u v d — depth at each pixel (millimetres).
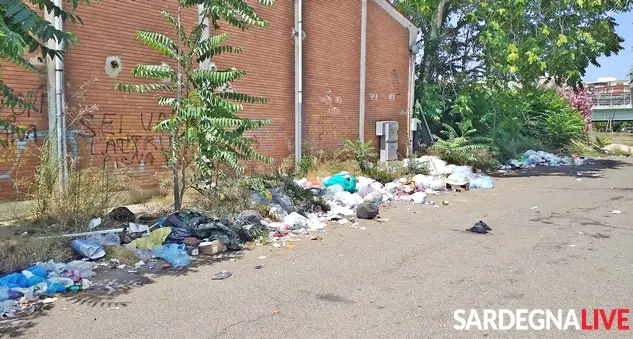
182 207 8031
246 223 7324
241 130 7715
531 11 16547
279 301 4625
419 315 4277
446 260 6047
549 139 25172
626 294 4824
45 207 6969
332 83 14531
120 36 9109
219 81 7332
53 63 8102
